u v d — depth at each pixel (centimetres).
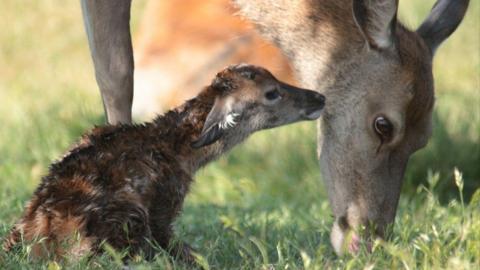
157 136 1388
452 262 1280
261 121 1496
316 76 1680
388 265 1313
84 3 1538
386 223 1652
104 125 1401
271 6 1719
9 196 1817
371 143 1645
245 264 1380
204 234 1611
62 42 3072
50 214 1308
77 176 1323
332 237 1644
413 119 1641
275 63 2109
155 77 2470
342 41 1658
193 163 1413
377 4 1602
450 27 1700
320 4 1675
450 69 2866
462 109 2466
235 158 2297
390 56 1625
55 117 2414
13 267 1267
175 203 1385
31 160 2239
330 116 1669
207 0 2552
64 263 1287
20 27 3134
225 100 1426
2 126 2414
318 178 2192
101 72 1541
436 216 1600
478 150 2244
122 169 1338
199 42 2478
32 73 2878
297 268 1334
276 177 2222
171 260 1334
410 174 2188
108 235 1305
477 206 1525
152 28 2570
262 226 1627
